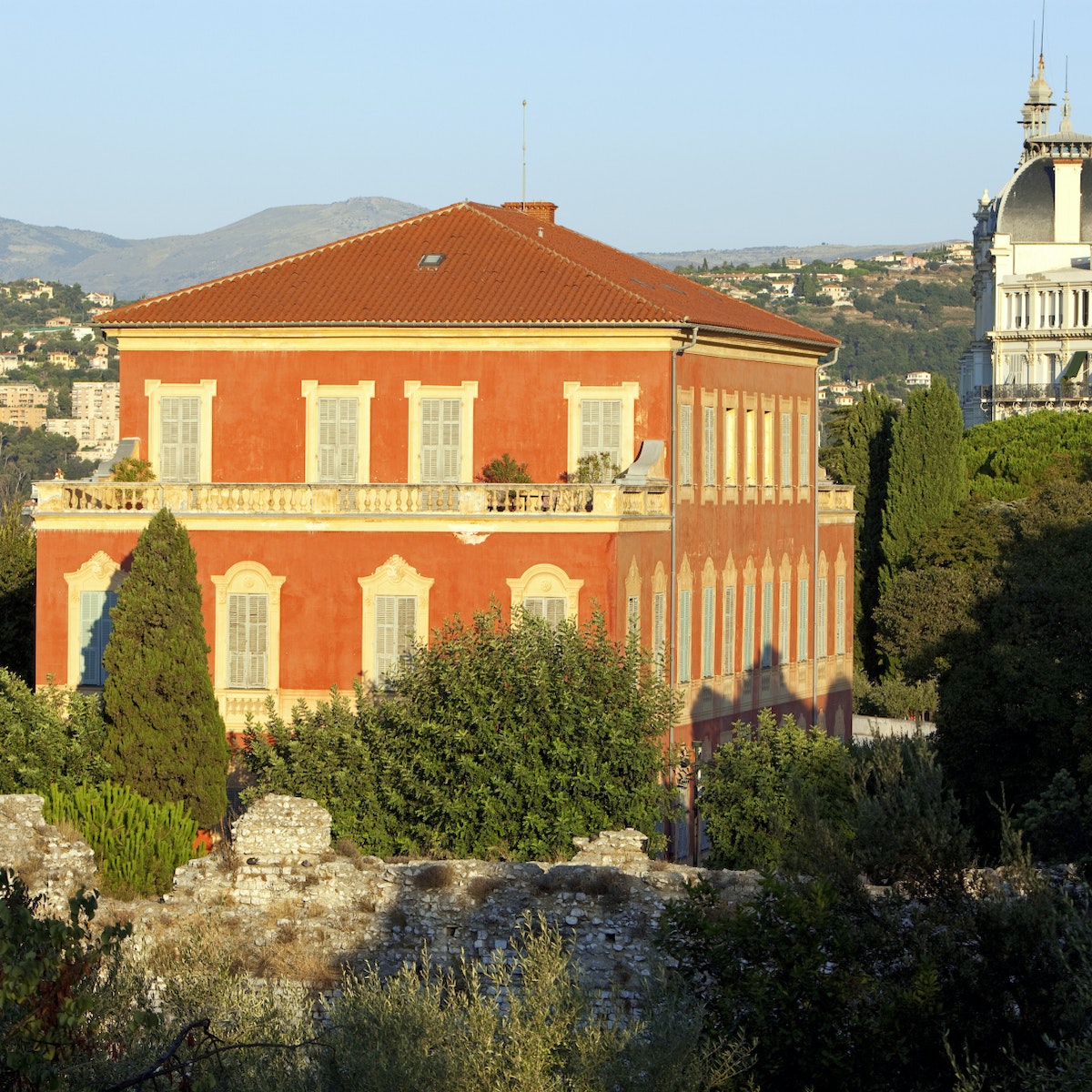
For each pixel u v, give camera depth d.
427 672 92.38
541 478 115.69
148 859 76.94
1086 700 101.62
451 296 117.50
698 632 122.12
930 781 59.84
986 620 112.56
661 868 69.69
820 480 152.25
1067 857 79.69
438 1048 49.41
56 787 82.31
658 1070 48.62
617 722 88.62
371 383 117.00
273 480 117.94
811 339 141.50
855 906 56.91
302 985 66.31
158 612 95.50
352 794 90.19
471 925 67.12
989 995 53.66
